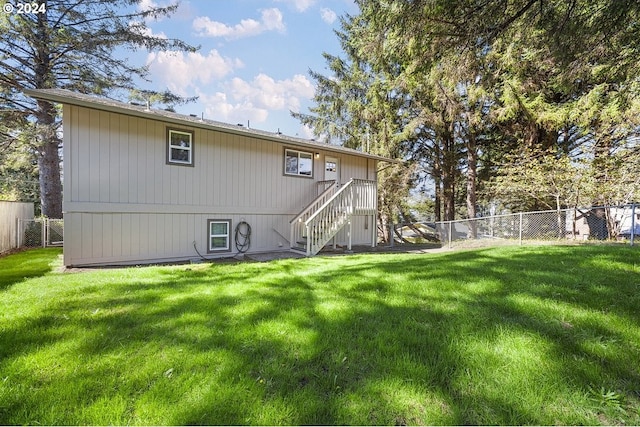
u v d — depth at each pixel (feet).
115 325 9.36
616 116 28.60
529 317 9.15
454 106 40.78
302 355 7.50
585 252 17.38
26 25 34.96
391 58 16.87
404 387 6.20
